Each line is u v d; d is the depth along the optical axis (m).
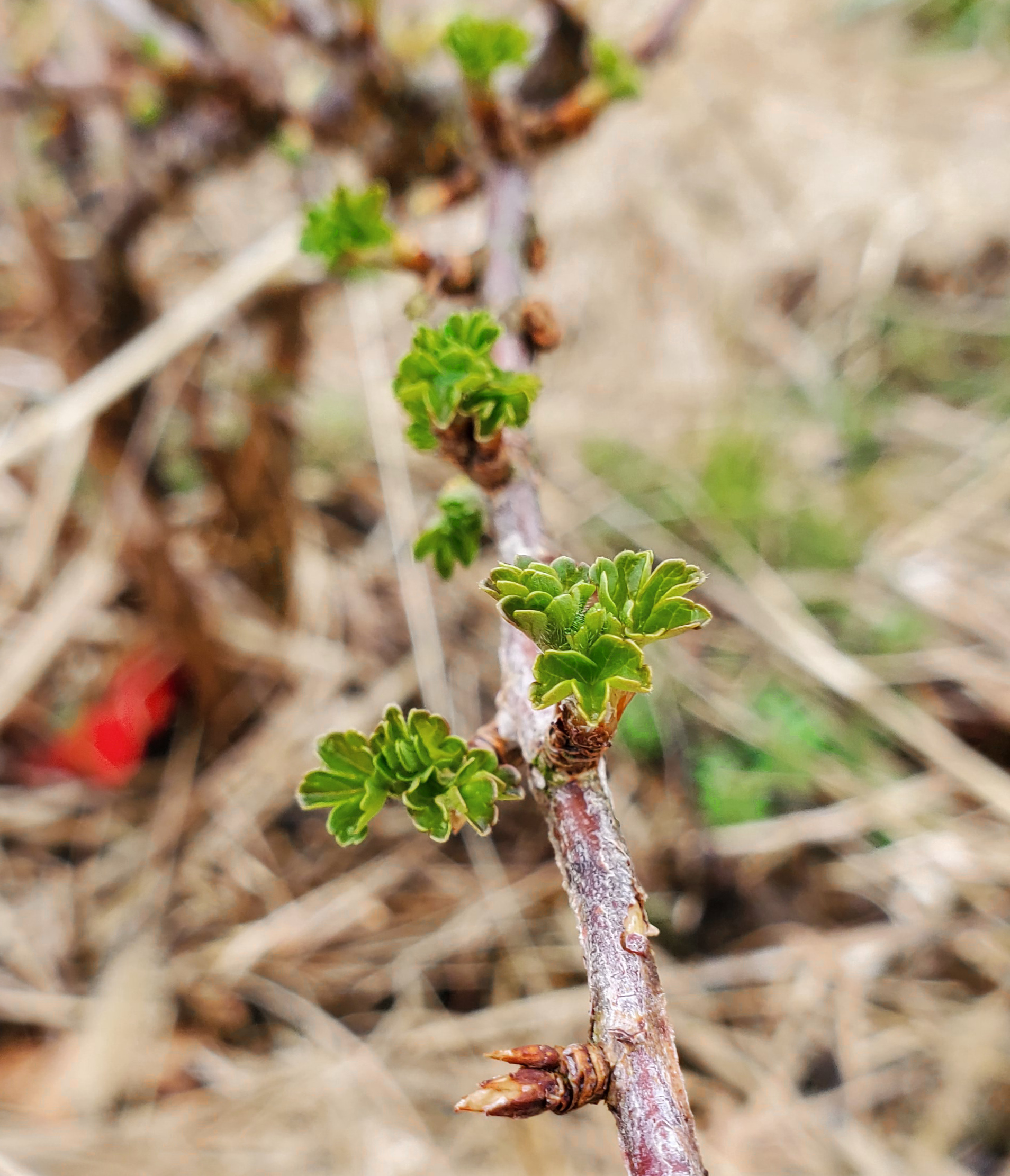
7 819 0.59
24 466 0.63
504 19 0.27
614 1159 0.47
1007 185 0.82
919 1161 0.47
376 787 0.15
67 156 0.47
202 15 0.42
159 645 0.61
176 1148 0.48
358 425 0.72
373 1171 0.47
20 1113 0.49
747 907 0.56
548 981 0.54
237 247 0.72
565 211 0.86
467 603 0.66
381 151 0.39
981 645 0.64
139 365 0.48
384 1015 0.53
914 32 0.95
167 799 0.60
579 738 0.15
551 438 0.77
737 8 0.96
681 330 0.82
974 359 0.80
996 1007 0.51
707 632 0.66
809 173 0.87
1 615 0.62
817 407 0.78
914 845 0.57
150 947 0.55
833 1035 0.52
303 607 0.66
